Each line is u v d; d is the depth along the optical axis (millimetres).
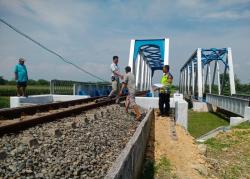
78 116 9727
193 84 48719
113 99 16031
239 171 8812
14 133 6375
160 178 6816
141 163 6789
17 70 14875
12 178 3834
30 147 5297
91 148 5934
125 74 11328
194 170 7762
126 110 12297
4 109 8711
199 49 41750
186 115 12898
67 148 5621
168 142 9562
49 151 5211
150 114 10922
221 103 26891
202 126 22000
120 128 8859
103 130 7902
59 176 4207
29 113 9891
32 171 4168
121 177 3770
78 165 4785
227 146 11750
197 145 10375
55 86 18750
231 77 37844
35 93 29125
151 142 9141
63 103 12523
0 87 43312
